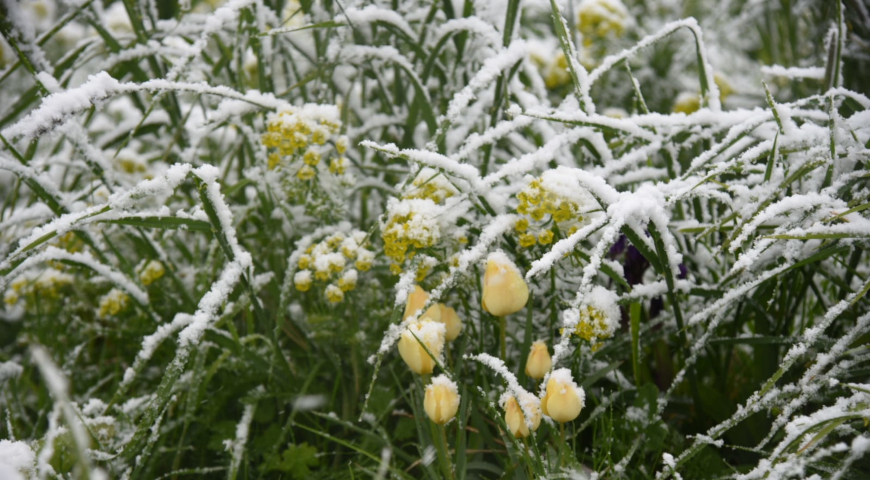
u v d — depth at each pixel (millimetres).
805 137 1322
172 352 1575
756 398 1247
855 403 1213
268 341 1434
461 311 1511
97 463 1391
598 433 1410
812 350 1382
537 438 1319
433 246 1357
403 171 1534
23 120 1281
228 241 1341
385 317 1454
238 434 1409
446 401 1230
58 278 1633
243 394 1502
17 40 1455
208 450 1495
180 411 1497
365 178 1621
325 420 1482
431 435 1344
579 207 1290
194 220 1327
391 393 1436
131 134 1454
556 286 1458
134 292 1468
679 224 1448
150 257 1511
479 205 1362
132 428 1426
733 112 1398
